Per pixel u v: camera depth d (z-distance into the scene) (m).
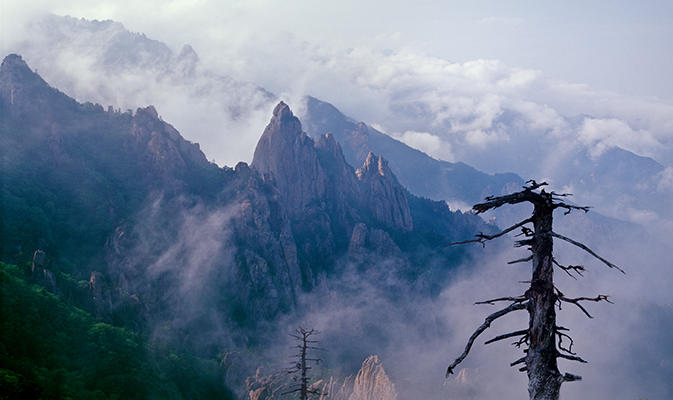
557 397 8.45
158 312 184.50
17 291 129.38
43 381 103.50
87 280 176.50
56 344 123.44
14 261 152.62
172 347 160.75
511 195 8.90
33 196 192.75
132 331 155.12
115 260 190.00
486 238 8.91
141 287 190.12
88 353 126.81
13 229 166.00
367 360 129.88
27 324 120.31
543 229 8.84
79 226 198.75
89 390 115.94
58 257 173.12
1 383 81.31
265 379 150.88
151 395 125.88
